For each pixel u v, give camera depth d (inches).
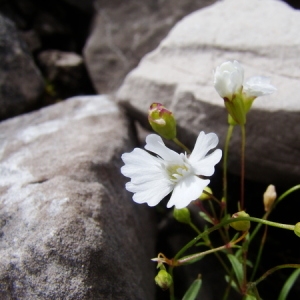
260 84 2.3
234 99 2.2
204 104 2.9
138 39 4.5
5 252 2.2
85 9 4.9
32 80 4.1
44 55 4.6
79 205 2.4
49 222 2.2
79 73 4.6
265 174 2.9
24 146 3.0
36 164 2.7
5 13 4.7
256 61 3.0
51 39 4.9
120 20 4.7
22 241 2.2
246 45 3.1
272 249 3.1
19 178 2.6
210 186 3.2
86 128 3.1
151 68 3.4
